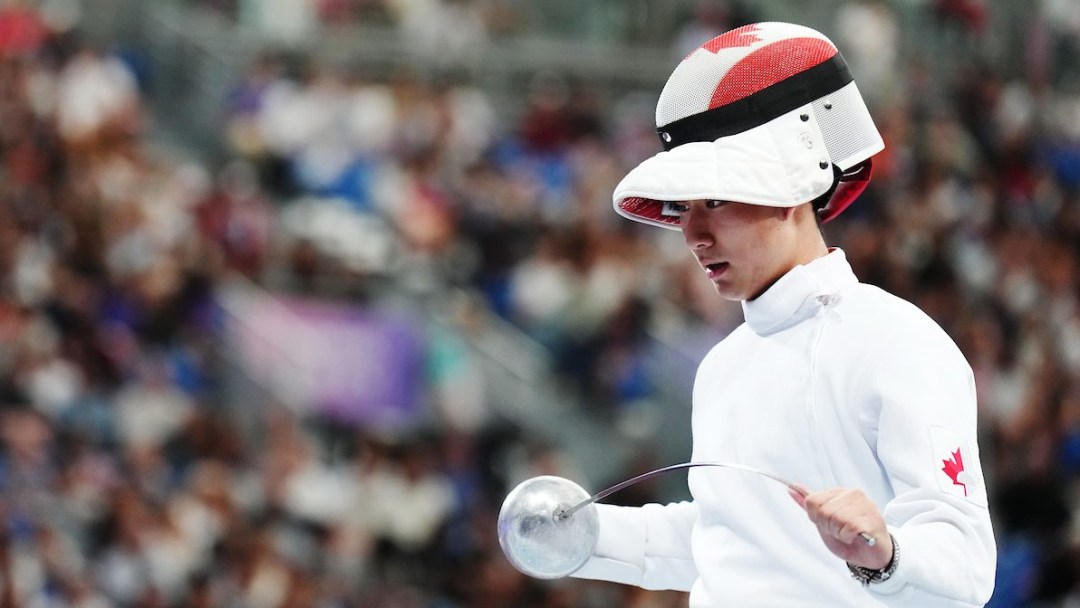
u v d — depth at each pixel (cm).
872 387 823
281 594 3188
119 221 3866
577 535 905
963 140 5222
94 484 3188
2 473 3142
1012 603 3706
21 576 2961
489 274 4341
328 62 4906
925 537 760
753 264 881
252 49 4878
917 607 760
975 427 828
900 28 5344
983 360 4353
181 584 3116
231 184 4359
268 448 3538
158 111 4700
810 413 848
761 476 866
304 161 4475
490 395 4088
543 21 5231
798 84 868
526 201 4472
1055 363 4478
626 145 4809
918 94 5169
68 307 3588
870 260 4444
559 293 4225
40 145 4103
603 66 5069
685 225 891
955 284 4566
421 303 4209
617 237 4328
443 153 4600
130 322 3731
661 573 985
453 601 3516
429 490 3638
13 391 3319
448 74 4969
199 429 3466
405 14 5069
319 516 3500
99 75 4309
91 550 3102
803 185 859
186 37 4809
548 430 4069
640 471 3816
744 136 859
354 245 4309
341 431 3925
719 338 4122
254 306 3928
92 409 3419
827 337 855
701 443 913
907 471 794
